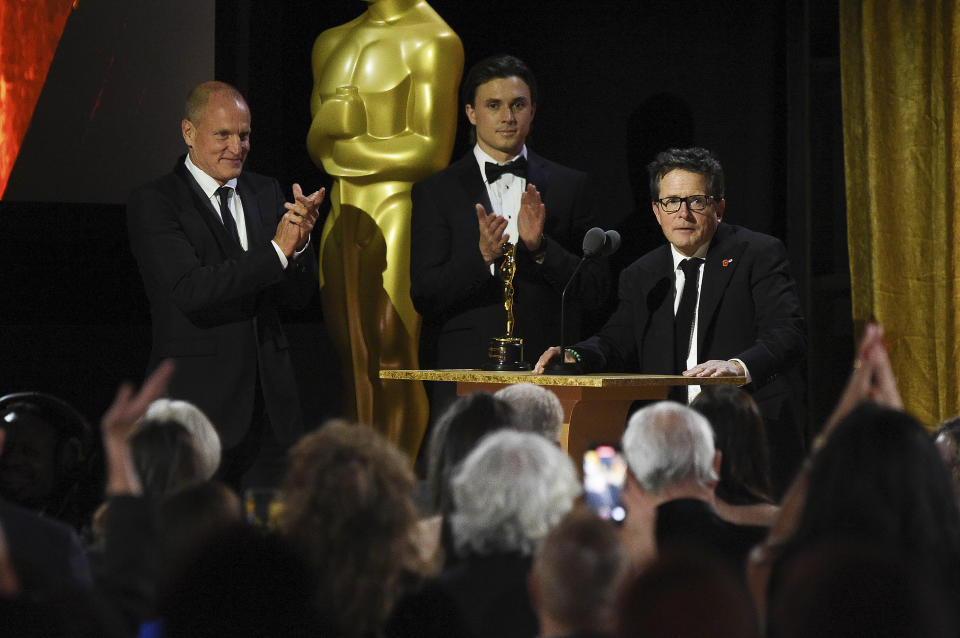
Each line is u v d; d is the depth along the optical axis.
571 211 10.40
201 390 8.98
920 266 11.11
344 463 3.94
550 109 12.66
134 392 11.73
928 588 2.68
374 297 10.98
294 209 8.77
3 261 11.44
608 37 12.42
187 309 8.75
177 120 11.86
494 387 8.20
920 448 4.10
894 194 11.21
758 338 9.05
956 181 10.82
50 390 11.55
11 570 3.97
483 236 8.98
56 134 11.60
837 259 12.02
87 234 11.62
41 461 6.23
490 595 4.09
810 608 2.64
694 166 9.21
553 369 8.21
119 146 11.75
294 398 9.30
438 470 5.32
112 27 11.73
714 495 5.78
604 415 7.81
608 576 3.31
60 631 3.01
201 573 3.16
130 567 4.45
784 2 11.94
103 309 11.70
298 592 3.19
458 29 12.82
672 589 2.57
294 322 12.41
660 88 12.27
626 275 9.66
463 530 4.21
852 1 11.44
